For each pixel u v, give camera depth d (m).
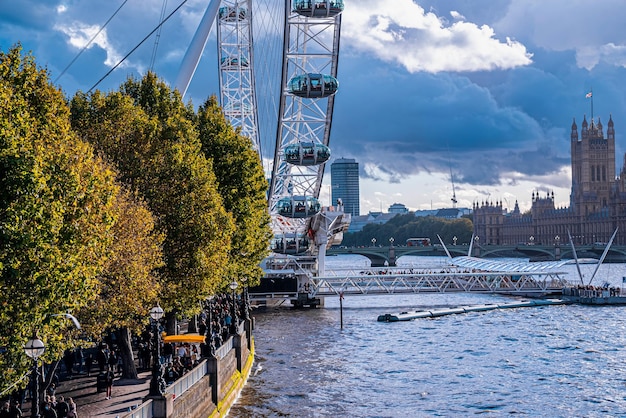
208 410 56.38
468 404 71.50
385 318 132.50
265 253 103.12
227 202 85.75
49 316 38.62
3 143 36.19
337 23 138.12
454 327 124.12
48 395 49.19
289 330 119.81
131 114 70.25
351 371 85.88
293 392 74.38
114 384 58.62
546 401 72.88
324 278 156.38
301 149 146.00
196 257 64.62
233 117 158.25
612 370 87.62
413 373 85.31
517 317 138.12
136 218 54.66
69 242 39.06
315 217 161.38
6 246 35.94
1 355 38.06
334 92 141.12
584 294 165.62
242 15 157.38
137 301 53.12
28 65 44.78
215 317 81.56
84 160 43.34
